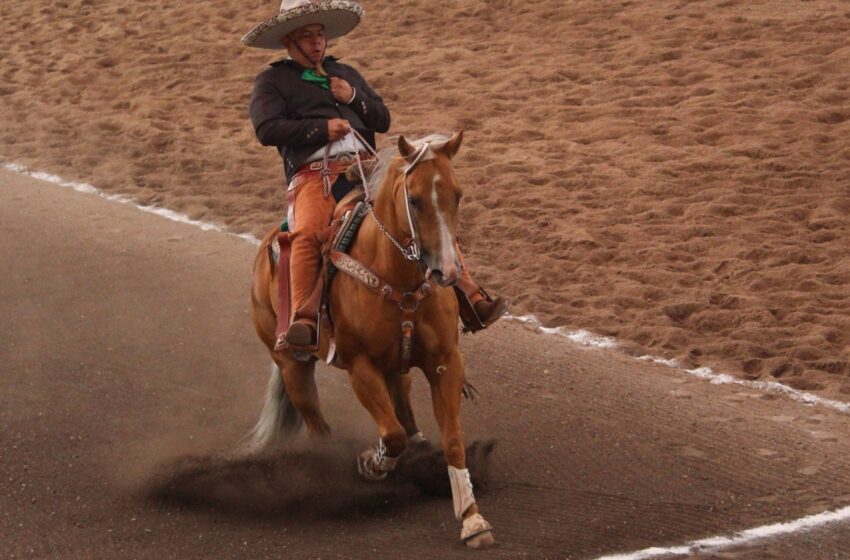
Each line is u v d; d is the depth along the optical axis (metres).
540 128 20.12
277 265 9.22
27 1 29.73
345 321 8.42
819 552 8.21
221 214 17.00
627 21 24.89
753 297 13.61
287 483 9.31
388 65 23.58
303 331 8.40
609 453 9.93
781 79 20.97
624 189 17.33
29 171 18.95
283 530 8.57
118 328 12.66
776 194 16.86
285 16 9.05
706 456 9.83
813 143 18.38
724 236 15.58
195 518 8.74
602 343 12.55
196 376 11.64
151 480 9.33
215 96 22.62
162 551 8.23
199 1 28.64
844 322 12.78
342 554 8.16
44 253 14.93
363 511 8.91
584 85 21.81
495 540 8.32
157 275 14.28
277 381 9.85
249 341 12.51
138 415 10.73
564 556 8.09
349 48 24.67
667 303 13.58
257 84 9.34
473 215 16.75
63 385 11.20
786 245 15.11
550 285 14.38
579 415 10.70
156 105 22.05
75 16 28.27
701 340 12.71
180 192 17.98
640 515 8.78
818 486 9.26
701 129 19.38
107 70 24.34
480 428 10.51
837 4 24.89
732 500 9.03
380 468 8.97
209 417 10.78
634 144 19.06
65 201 17.30
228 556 8.16
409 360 8.34
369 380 8.40
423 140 7.80
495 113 20.89
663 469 9.60
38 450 9.85
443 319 8.30
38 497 9.05
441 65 23.36
